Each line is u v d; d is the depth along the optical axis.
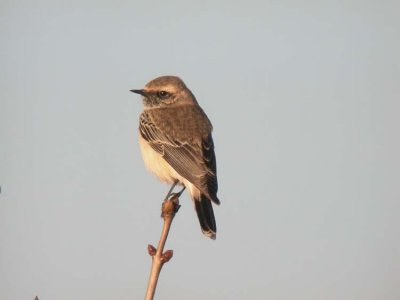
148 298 7.12
